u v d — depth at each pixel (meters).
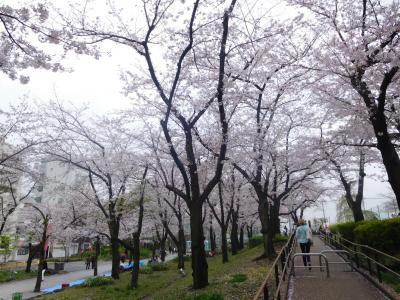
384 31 7.58
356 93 9.88
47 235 21.48
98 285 15.56
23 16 5.48
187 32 9.55
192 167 9.98
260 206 14.15
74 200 19.94
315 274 9.91
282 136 14.62
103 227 20.66
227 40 9.87
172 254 45.91
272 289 7.99
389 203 39.12
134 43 9.29
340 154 14.34
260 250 18.86
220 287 8.88
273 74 11.21
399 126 9.67
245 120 13.30
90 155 16.66
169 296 9.33
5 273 24.28
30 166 16.03
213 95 10.69
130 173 16.45
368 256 9.13
